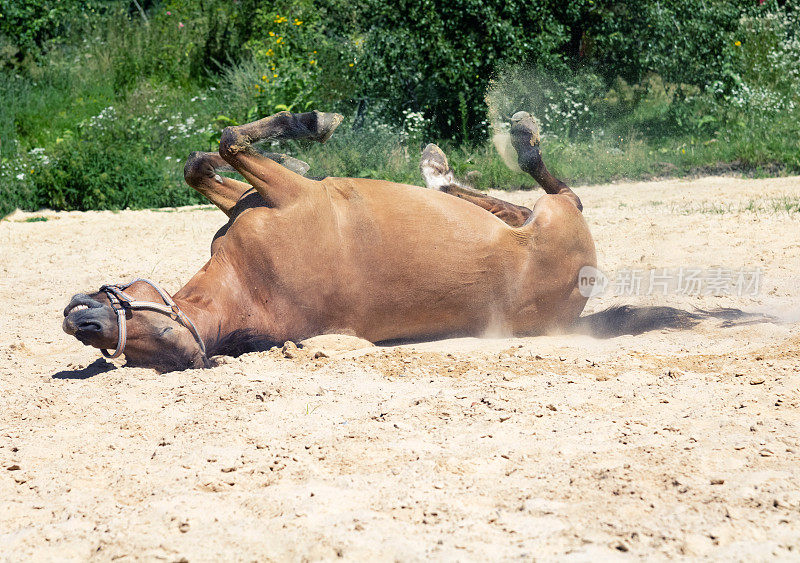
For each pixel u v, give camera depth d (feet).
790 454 15.93
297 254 24.02
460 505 14.26
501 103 73.67
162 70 88.33
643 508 13.87
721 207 51.83
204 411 19.60
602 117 77.20
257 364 23.21
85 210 62.49
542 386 20.97
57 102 80.28
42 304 34.88
